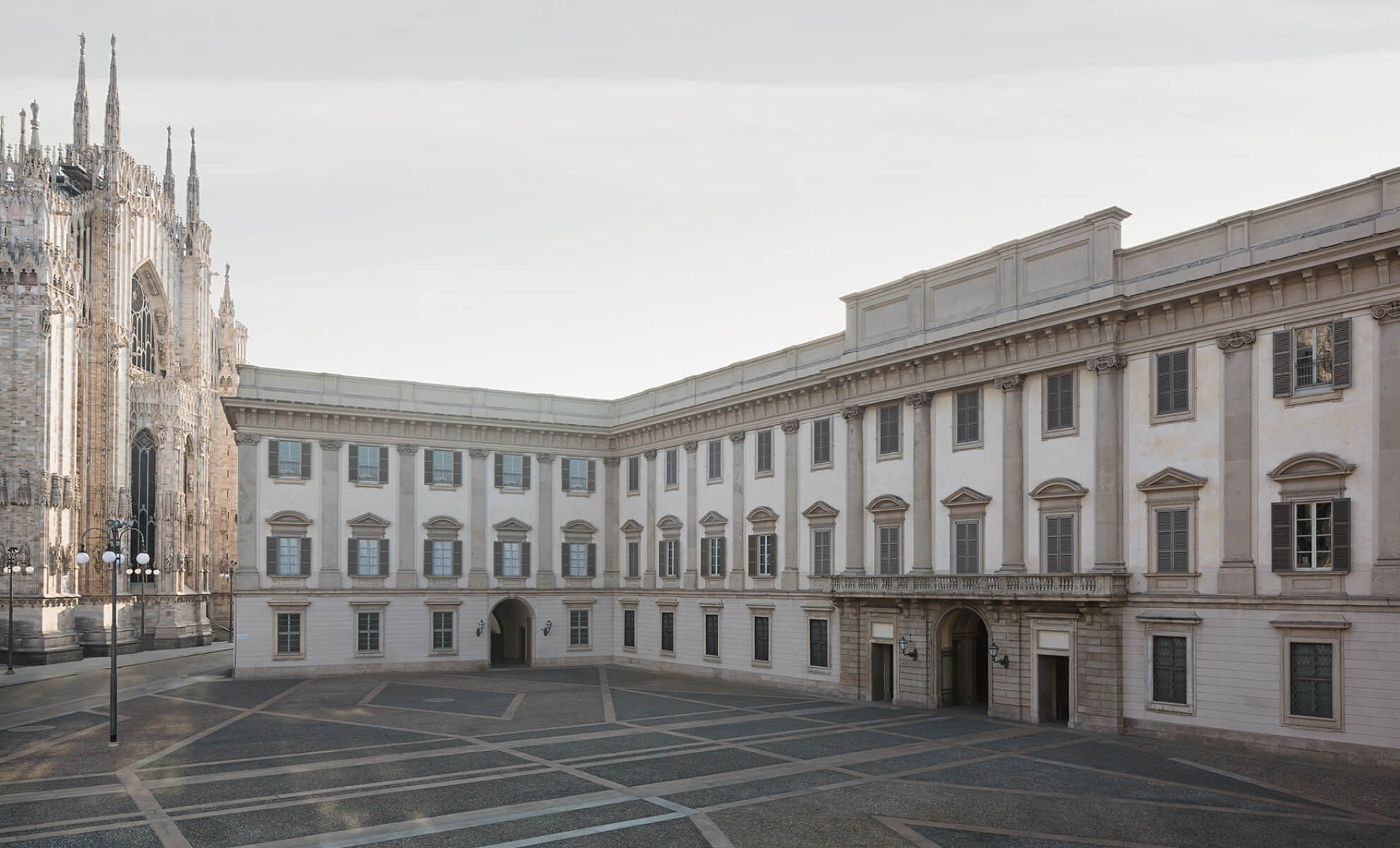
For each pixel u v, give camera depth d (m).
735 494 59.50
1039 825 24.59
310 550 61.75
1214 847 22.81
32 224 76.75
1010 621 42.34
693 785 28.89
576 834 23.67
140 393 91.50
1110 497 39.72
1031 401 43.34
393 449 64.88
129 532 86.62
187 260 101.31
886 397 49.75
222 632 102.75
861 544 50.75
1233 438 36.28
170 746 35.31
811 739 36.88
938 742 36.41
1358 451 33.03
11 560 65.00
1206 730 36.16
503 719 41.78
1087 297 40.88
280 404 61.34
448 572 65.31
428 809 25.97
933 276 47.75
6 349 75.12
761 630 56.53
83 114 88.12
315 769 31.11
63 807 26.30
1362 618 32.41
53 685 57.88
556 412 70.25
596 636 69.38
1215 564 36.56
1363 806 26.53
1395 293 32.38
